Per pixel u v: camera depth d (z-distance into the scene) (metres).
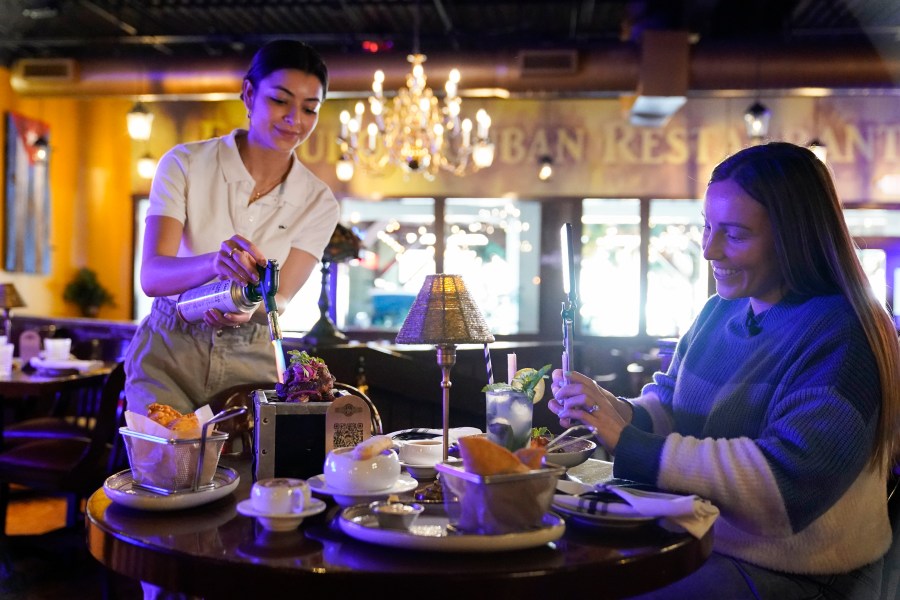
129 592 3.38
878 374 1.46
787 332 1.59
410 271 9.93
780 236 1.56
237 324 1.88
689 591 1.45
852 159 9.10
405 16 8.32
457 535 1.14
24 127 8.95
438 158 7.15
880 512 1.57
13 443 4.18
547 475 1.19
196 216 2.09
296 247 2.26
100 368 4.47
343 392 1.72
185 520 1.29
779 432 1.42
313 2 7.85
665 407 1.85
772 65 7.39
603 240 9.59
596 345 8.98
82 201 9.91
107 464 3.39
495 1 7.79
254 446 1.59
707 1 7.38
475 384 3.92
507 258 9.88
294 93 1.95
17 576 3.56
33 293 9.19
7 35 8.75
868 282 1.56
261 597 1.07
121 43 9.23
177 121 9.84
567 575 1.08
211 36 8.83
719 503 1.40
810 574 1.49
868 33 8.38
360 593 1.05
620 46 7.53
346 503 1.37
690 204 9.53
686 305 9.60
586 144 9.37
